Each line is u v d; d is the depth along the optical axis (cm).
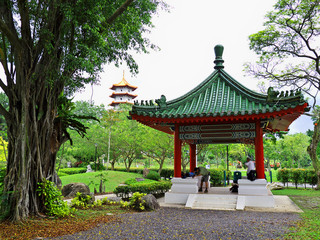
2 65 852
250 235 631
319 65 2047
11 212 782
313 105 1936
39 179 878
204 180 1258
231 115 1002
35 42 922
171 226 721
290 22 1841
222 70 1295
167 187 1695
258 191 1088
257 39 1983
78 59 823
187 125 1212
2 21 723
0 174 884
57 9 860
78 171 3819
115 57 1124
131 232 659
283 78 2095
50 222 772
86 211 952
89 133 3625
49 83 880
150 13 1143
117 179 2803
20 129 815
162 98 1171
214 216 873
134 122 3591
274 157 4316
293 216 873
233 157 5353
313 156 1948
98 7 830
